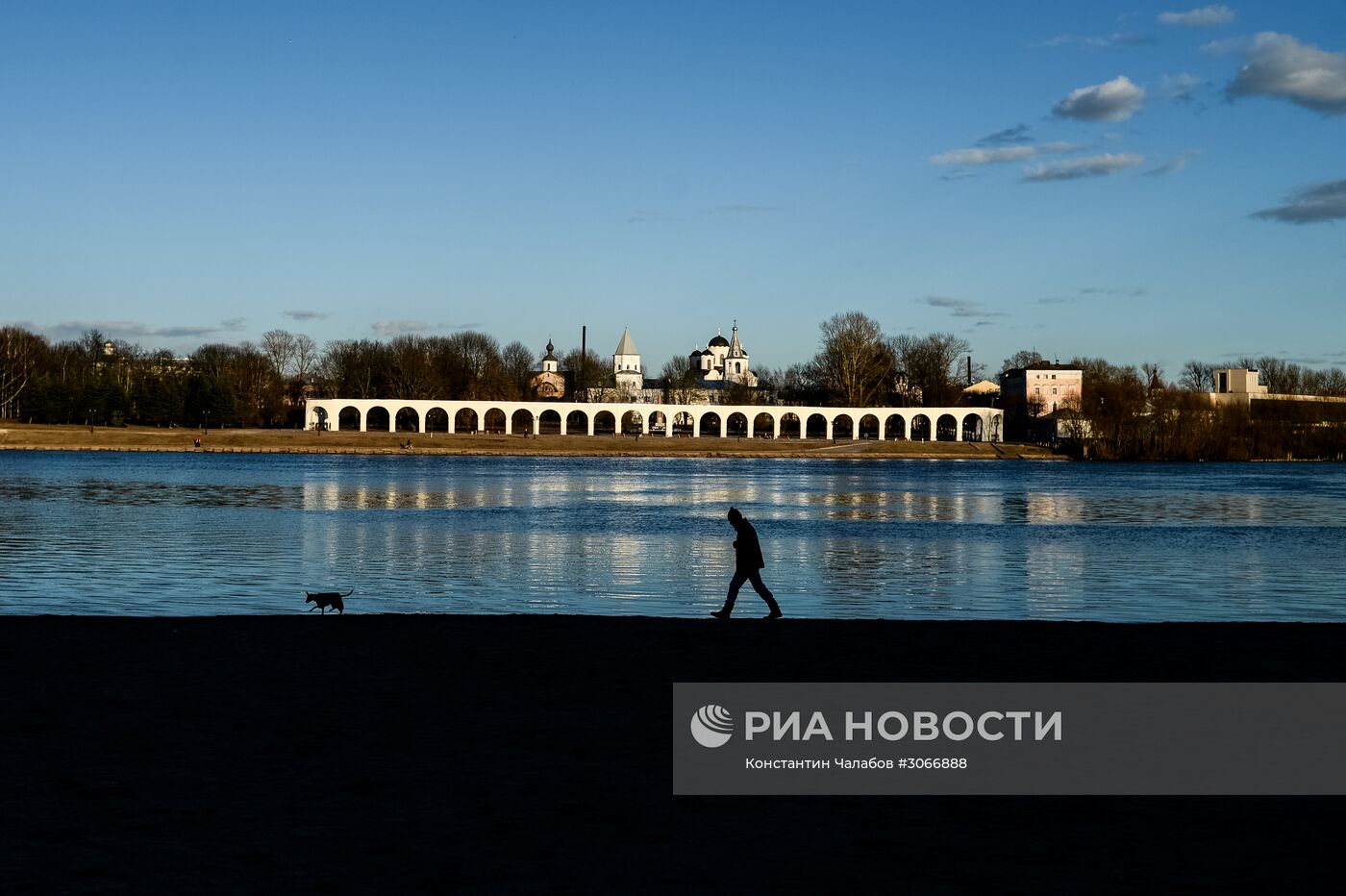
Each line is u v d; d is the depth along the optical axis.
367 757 15.12
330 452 181.00
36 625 25.55
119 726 16.55
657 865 11.51
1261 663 22.22
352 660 21.84
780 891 10.88
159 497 86.94
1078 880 11.27
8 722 16.73
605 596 39.94
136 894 10.59
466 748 15.61
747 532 28.72
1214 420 187.25
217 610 35.84
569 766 14.85
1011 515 81.56
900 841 12.37
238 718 17.11
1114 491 111.44
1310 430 190.12
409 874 11.16
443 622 26.80
